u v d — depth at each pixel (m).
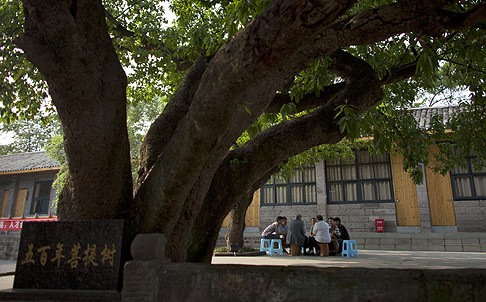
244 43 2.29
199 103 2.62
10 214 17.52
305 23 2.00
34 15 3.00
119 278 3.01
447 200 13.23
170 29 6.76
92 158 3.21
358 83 4.41
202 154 2.84
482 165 7.60
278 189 15.63
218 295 2.24
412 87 7.24
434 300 1.86
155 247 2.65
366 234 13.62
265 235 11.59
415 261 7.67
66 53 3.02
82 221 3.20
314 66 3.43
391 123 7.32
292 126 4.20
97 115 3.17
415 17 2.76
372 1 5.08
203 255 3.97
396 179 14.10
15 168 17.75
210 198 4.12
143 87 8.98
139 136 16.81
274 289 2.12
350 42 3.04
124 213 3.50
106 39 3.45
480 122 6.16
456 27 2.80
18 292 2.93
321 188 14.80
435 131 8.17
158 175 3.18
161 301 2.40
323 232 10.09
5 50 6.40
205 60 4.82
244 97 3.12
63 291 2.94
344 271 2.04
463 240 12.37
